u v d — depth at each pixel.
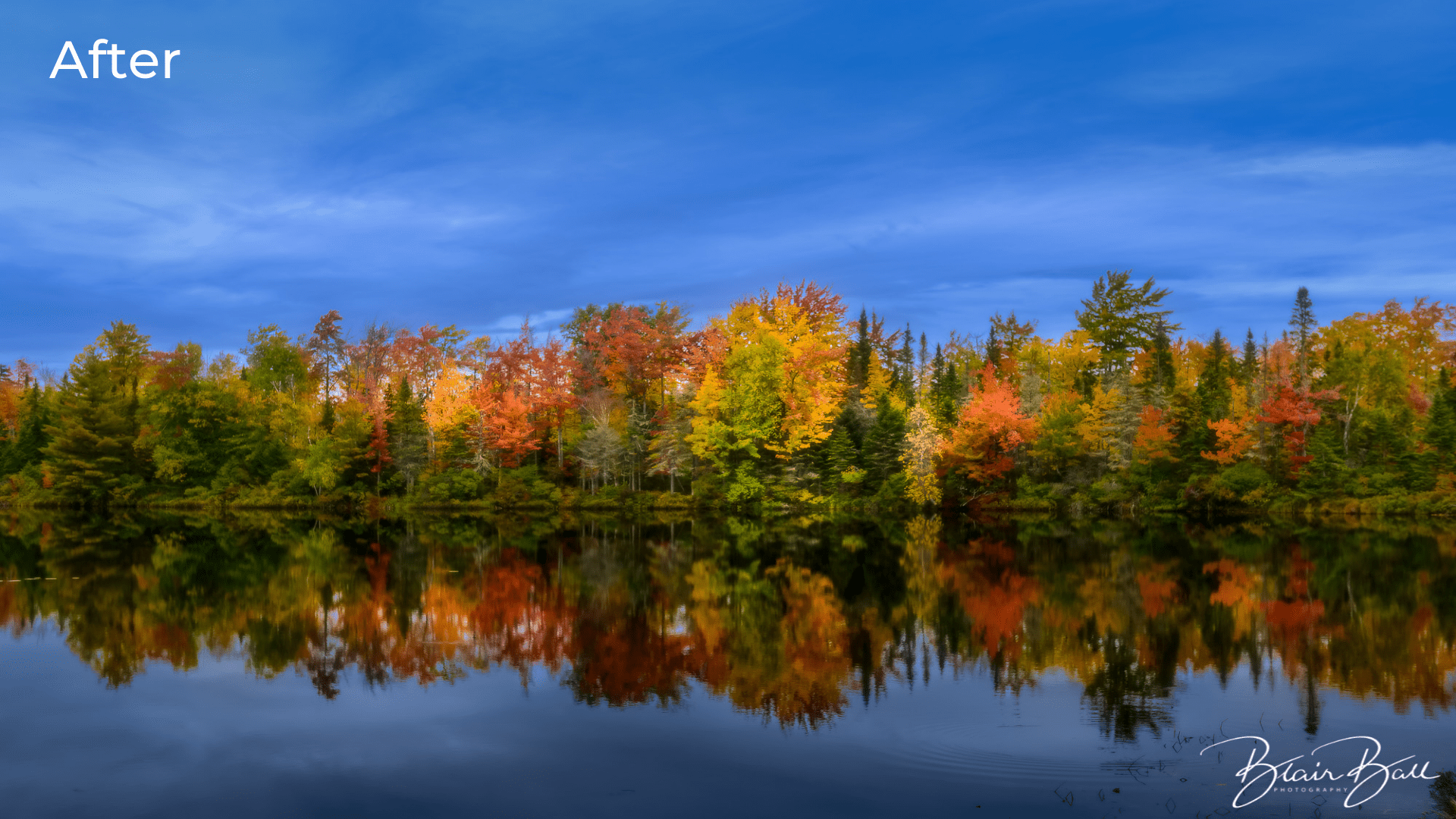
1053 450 56.91
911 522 48.69
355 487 64.12
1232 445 54.31
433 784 9.34
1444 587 22.86
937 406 68.19
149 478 68.75
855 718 11.55
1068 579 24.59
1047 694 12.66
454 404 66.56
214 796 9.03
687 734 10.95
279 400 81.06
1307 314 71.94
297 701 12.63
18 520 52.12
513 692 13.05
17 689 13.35
